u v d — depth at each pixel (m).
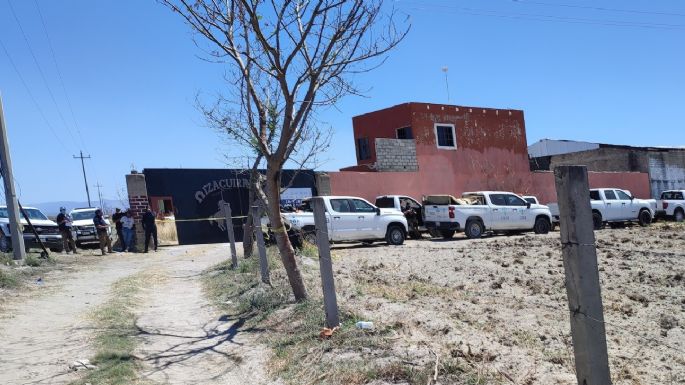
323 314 7.17
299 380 5.30
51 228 20.19
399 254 15.72
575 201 3.52
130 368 5.93
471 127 28.02
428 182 26.00
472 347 5.85
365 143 28.77
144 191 21.36
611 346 6.55
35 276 12.59
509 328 7.23
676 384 5.29
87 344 6.80
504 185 28.77
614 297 9.23
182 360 6.43
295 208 18.89
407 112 26.30
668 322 7.50
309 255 14.03
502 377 4.90
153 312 9.01
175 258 17.50
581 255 3.50
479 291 10.05
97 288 11.24
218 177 22.70
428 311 7.79
